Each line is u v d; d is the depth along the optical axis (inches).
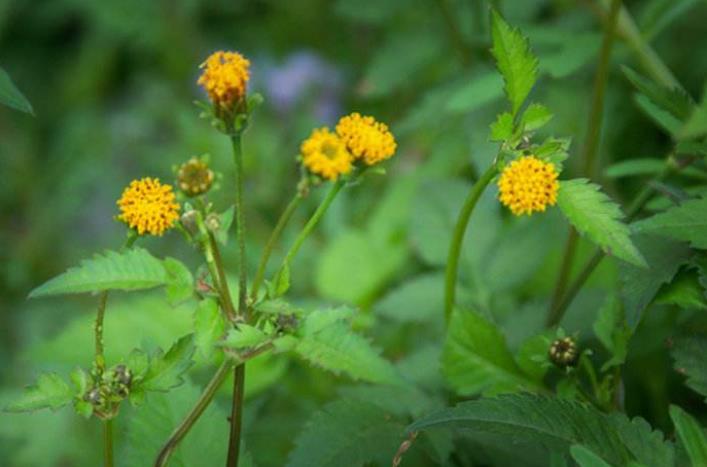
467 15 18.9
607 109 18.8
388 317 16.5
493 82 16.1
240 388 13.0
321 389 17.2
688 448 12.4
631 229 12.9
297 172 21.7
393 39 19.0
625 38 17.2
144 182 12.5
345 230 18.4
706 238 12.8
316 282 18.1
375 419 13.9
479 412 12.5
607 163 18.5
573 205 12.6
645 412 16.5
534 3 18.7
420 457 15.0
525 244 16.8
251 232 20.7
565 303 15.1
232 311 12.7
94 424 17.8
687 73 20.9
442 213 17.2
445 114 17.8
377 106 22.1
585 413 12.6
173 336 16.3
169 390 13.4
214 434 13.7
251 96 12.6
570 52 16.7
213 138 22.0
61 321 20.9
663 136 19.6
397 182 18.8
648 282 13.2
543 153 13.0
